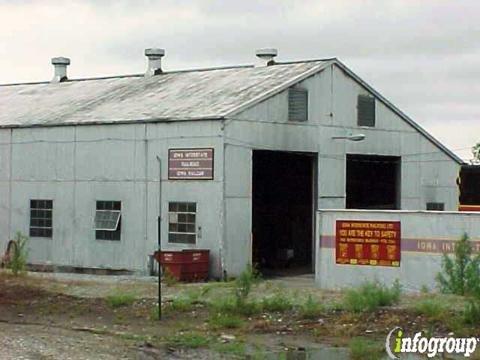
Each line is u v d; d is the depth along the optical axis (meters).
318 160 39.66
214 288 29.94
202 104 37.66
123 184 37.75
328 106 39.97
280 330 23.55
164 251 34.53
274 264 42.78
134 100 41.22
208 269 35.00
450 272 26.80
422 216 27.59
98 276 36.75
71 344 21.86
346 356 20.38
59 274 37.84
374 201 44.38
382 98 42.31
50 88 48.12
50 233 39.91
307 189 42.50
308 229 42.72
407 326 23.03
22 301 29.42
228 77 41.84
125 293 29.44
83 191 38.94
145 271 36.84
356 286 28.53
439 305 24.03
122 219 37.69
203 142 35.66
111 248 37.91
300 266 42.81
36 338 22.75
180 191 36.12
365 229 28.67
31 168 40.62
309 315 24.75
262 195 44.22
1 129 41.59
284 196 43.53
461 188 44.34
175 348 21.55
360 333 22.77
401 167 43.50
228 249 35.16
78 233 38.97
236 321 24.34
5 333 23.70
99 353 20.72
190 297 28.00
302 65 40.41
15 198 41.12
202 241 35.47
